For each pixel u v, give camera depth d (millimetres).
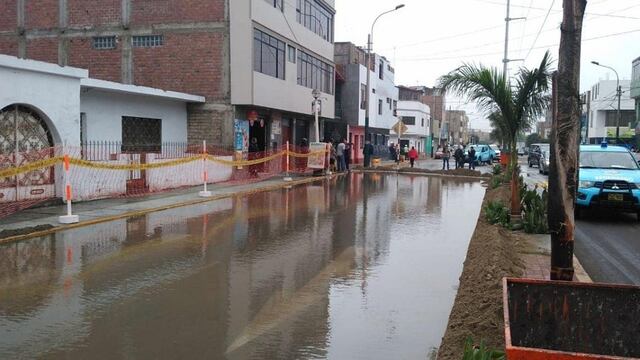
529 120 12195
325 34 35500
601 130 77062
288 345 5422
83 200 15688
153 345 5395
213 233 11508
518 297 4254
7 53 26359
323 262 8945
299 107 30375
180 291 7227
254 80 24391
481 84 11867
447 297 7043
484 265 7473
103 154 17859
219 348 5332
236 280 7785
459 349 4945
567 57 5172
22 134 13938
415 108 73688
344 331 5824
